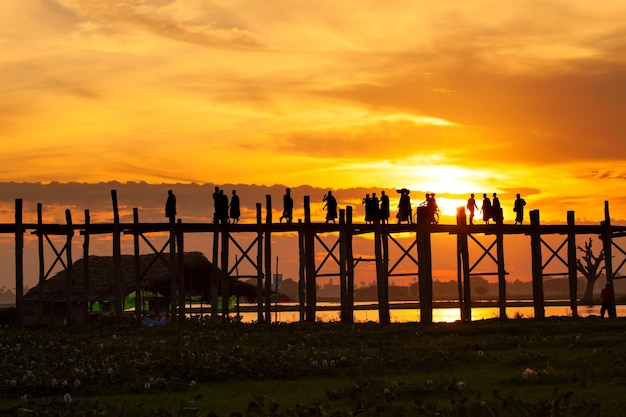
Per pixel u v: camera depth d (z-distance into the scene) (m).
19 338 40.44
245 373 28.22
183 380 27.11
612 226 59.94
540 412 18.61
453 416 19.08
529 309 112.00
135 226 52.62
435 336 40.81
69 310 52.28
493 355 31.69
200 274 66.69
